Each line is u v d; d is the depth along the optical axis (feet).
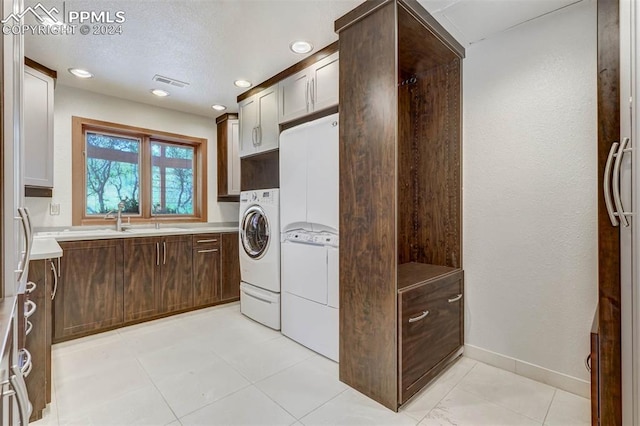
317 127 7.54
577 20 5.89
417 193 8.16
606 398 3.61
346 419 5.23
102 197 10.64
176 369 6.84
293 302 8.32
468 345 7.38
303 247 7.97
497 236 6.91
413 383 5.76
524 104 6.51
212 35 6.99
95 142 10.51
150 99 10.94
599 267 3.71
